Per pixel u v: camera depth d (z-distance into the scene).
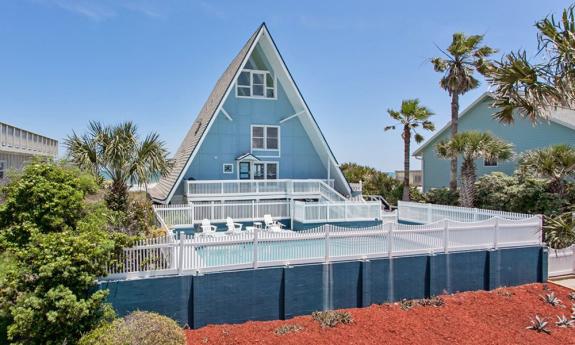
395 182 34.81
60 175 10.09
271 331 9.43
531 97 9.95
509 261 13.01
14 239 9.00
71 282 7.82
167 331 7.52
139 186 20.19
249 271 10.05
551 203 18.08
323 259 10.86
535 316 10.63
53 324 7.32
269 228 18.61
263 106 24.17
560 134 21.80
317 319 10.07
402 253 11.71
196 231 19.50
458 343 9.03
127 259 9.23
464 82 25.83
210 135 23.19
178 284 9.45
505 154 20.78
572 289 12.65
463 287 12.39
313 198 23.14
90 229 9.05
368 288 11.13
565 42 9.05
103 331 7.39
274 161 24.50
